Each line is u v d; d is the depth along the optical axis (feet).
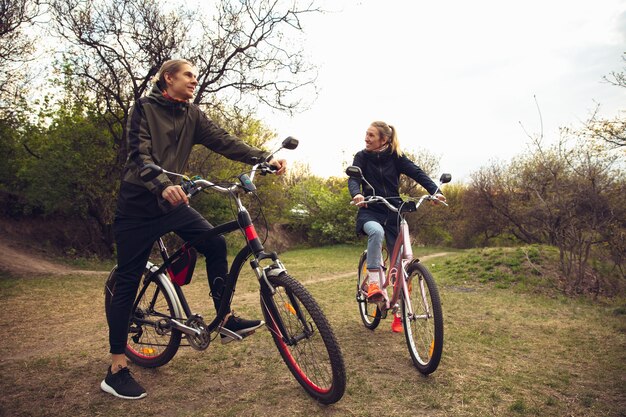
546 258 25.98
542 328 15.08
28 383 9.73
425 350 10.58
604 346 12.94
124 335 9.23
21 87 42.39
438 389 9.39
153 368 10.48
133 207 9.08
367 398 8.89
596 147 35.01
